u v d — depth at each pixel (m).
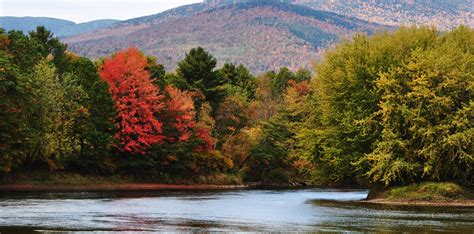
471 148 44.62
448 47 46.88
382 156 45.50
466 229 26.47
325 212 35.50
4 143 55.91
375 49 49.56
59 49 75.94
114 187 69.44
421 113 45.09
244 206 40.19
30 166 64.44
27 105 57.50
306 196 56.25
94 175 71.44
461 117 44.41
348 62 49.56
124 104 72.12
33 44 66.06
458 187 45.25
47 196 46.41
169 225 27.42
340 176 52.59
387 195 47.75
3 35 59.25
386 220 30.52
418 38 50.12
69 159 66.38
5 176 60.59
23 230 24.47
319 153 53.81
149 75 76.94
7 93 54.44
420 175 47.91
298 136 55.31
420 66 45.38
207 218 31.05
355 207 40.03
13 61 59.50
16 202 39.09
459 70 44.94
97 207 36.59
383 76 45.78
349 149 49.97
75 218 29.55
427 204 43.72
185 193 59.56
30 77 59.38
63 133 62.59
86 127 66.31
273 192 65.25
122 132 72.12
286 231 25.39
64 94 64.38
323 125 54.91
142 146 74.38
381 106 45.34
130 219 29.81
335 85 50.03
